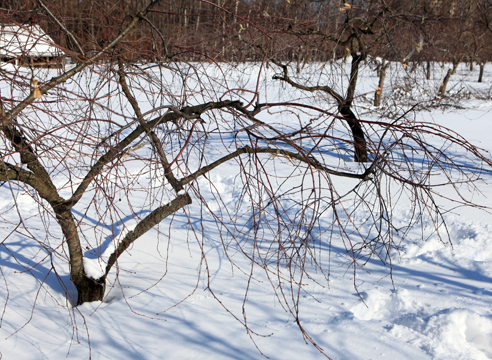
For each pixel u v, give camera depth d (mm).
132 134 3152
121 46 3488
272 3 5555
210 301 3320
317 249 4195
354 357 2551
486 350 2775
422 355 2541
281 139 2414
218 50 4379
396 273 3652
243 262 4008
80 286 3293
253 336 2834
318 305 3195
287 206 5258
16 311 3254
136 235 3381
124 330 2980
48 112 2561
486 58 22516
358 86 16156
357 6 7176
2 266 3977
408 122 2666
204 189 6230
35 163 2924
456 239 4246
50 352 2760
